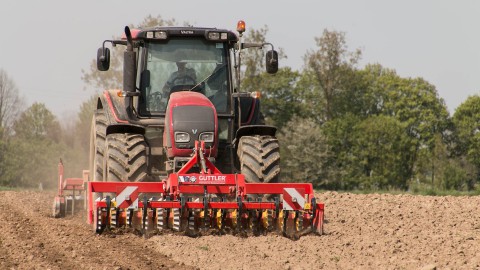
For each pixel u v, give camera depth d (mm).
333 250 24578
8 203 45469
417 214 36031
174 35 31531
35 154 170000
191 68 31672
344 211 37219
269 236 27484
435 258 22984
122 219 27391
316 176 184625
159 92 31453
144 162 29141
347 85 199125
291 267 21641
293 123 189625
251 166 29438
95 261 22859
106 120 32844
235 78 31766
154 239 26578
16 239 27750
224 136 31578
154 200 27562
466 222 32781
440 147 191000
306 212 28297
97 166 31953
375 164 195500
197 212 27484
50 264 22312
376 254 23766
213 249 24641
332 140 196750
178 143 29047
